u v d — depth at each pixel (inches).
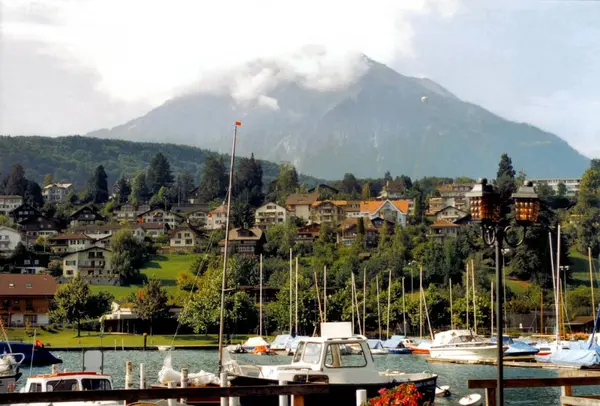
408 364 5590.6
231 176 4013.3
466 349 5634.8
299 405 1359.5
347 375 2210.9
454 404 3102.9
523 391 3612.2
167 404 1828.2
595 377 1489.9
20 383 3604.8
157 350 7204.7
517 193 1288.1
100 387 2171.5
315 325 7770.7
